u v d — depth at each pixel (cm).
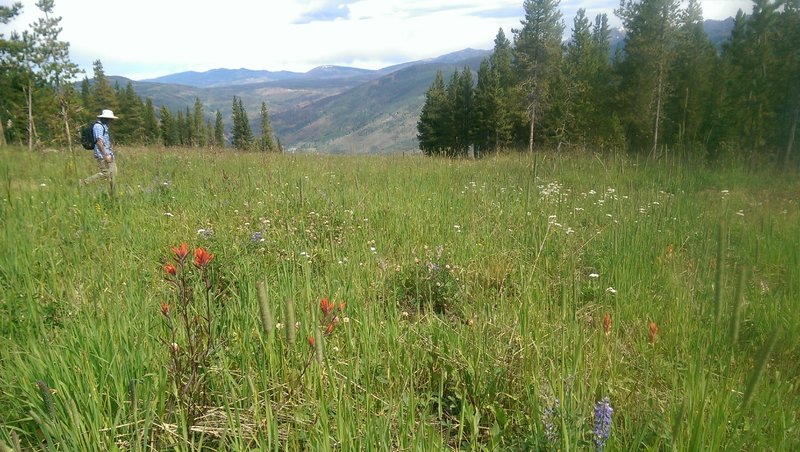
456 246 502
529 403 236
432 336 307
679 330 302
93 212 561
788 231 520
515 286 400
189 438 210
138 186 728
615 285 404
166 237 498
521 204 675
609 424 190
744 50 1964
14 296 307
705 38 2991
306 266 367
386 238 526
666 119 2234
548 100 3628
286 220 559
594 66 3631
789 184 866
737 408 214
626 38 2700
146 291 332
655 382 258
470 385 258
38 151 1168
